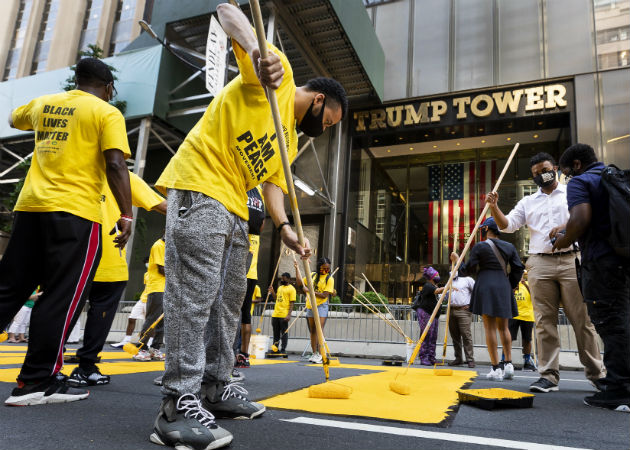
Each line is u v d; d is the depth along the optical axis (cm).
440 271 1460
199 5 1044
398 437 146
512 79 1230
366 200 1477
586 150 270
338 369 441
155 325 477
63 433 138
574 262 302
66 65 1728
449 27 1343
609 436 162
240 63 142
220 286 159
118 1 1778
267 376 337
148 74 1062
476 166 1516
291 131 168
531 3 1265
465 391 232
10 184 1434
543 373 309
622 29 1156
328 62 1179
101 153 212
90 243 202
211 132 150
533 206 330
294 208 153
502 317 378
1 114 1245
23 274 195
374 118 1352
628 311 235
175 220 144
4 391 214
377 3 1450
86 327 267
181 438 124
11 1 1889
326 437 142
